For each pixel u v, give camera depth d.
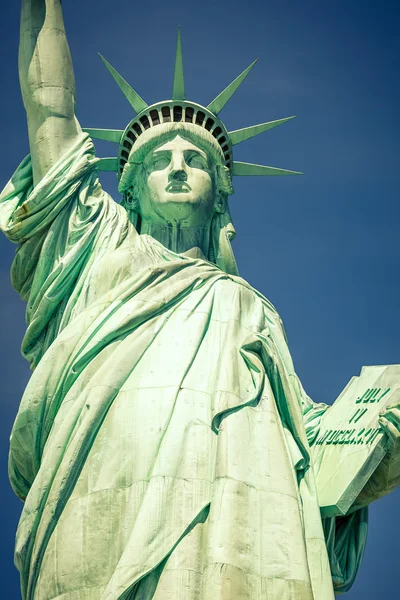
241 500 62.84
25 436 67.56
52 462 64.44
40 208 72.06
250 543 62.09
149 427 64.31
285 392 68.56
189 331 68.25
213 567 60.62
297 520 63.44
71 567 61.81
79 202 72.75
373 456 68.19
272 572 61.88
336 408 72.25
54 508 63.25
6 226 72.44
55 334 71.19
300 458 67.12
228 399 65.56
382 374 72.12
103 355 67.12
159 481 62.50
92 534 62.16
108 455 63.91
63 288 71.25
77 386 66.31
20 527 64.50
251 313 71.25
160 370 66.44
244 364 68.00
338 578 68.94
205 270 72.62
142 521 61.41
